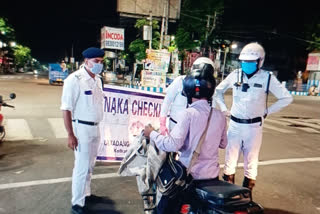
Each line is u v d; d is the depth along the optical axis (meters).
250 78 3.66
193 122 2.26
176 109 4.05
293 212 3.90
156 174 2.44
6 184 4.17
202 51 30.39
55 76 24.83
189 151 2.31
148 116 5.79
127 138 5.60
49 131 7.40
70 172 4.74
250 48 3.56
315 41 35.75
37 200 3.73
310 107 19.44
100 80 3.64
